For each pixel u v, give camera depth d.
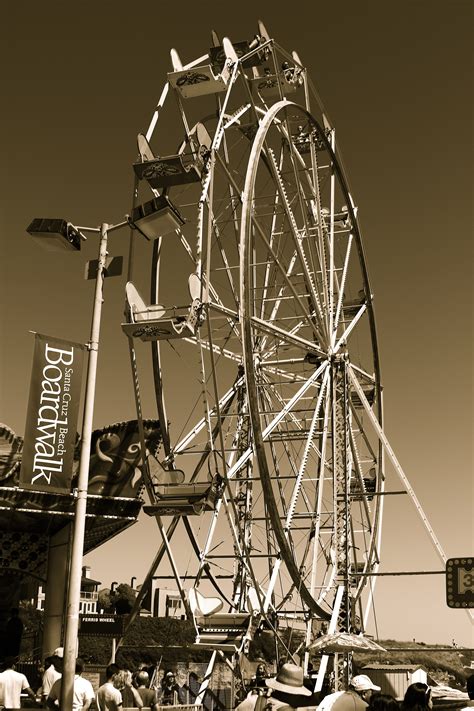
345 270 35.44
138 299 24.97
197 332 25.19
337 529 30.33
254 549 33.47
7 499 25.94
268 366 34.78
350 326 34.59
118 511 27.67
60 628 27.81
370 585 35.41
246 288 26.45
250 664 29.62
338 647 23.38
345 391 32.56
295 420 34.22
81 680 14.80
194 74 28.97
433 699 25.31
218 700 29.98
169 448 28.34
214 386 25.53
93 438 27.83
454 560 14.96
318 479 30.56
